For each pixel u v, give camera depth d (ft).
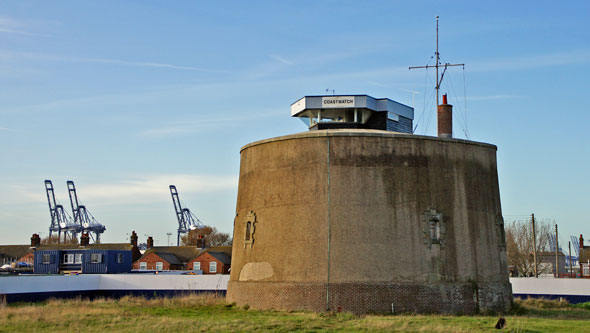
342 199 105.29
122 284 147.43
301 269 104.73
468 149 113.19
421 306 102.17
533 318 99.66
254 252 112.16
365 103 128.26
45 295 132.98
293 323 87.20
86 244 297.12
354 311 100.99
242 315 98.22
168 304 116.98
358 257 102.94
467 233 108.99
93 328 82.94
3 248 352.28
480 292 107.04
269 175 112.98
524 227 271.90
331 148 107.55
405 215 105.19
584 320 96.78
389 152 107.14
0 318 92.32
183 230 635.25
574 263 404.77
